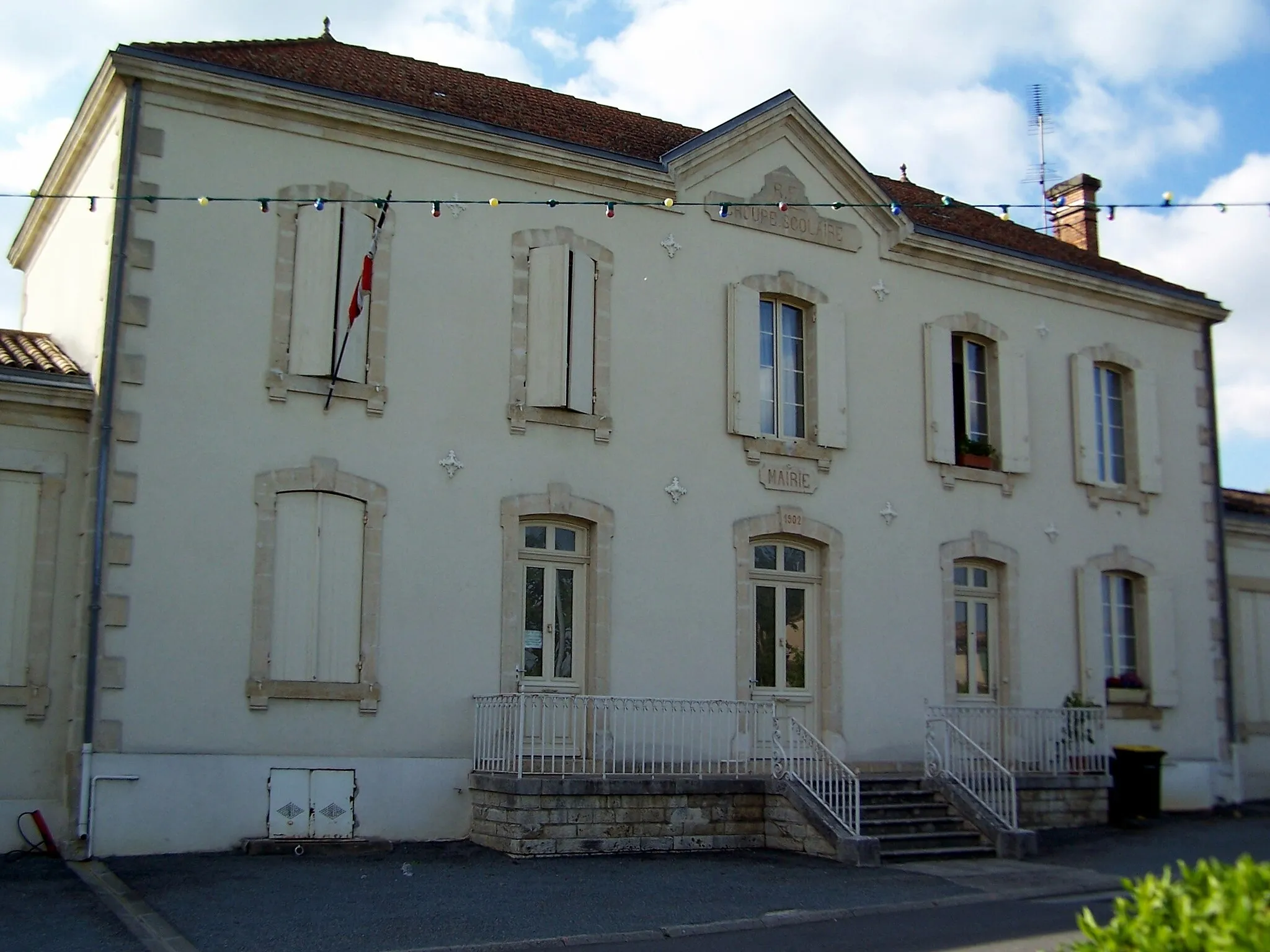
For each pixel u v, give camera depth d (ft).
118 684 44.65
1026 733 62.23
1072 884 43.78
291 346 49.06
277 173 49.85
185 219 48.03
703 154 58.65
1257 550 76.13
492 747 49.14
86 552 45.19
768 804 50.14
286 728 47.19
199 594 46.37
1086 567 67.87
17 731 44.80
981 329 66.54
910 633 61.46
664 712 51.34
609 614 53.83
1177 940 15.69
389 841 47.73
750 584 57.77
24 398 45.83
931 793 53.57
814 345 61.21
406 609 49.83
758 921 35.96
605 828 47.09
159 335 47.01
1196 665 71.05
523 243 54.29
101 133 51.29
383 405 50.42
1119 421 72.08
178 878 40.19
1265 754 73.51
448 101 56.44
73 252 54.24
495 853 46.44
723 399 58.18
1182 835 57.36
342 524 49.32
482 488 51.93
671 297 57.57
